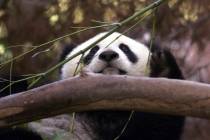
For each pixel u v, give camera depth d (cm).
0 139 904
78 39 1493
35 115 595
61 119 1002
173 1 1452
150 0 1449
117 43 1145
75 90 589
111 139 1049
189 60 1708
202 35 1596
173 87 579
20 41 1536
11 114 590
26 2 1543
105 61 1047
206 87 575
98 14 1474
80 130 1027
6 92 1042
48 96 588
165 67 1048
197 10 1512
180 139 1086
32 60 1520
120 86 586
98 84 589
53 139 738
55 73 1208
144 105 587
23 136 912
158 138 1042
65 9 1468
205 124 1744
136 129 1033
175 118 1046
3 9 1541
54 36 1519
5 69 1232
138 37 1520
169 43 1578
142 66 1169
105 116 1041
